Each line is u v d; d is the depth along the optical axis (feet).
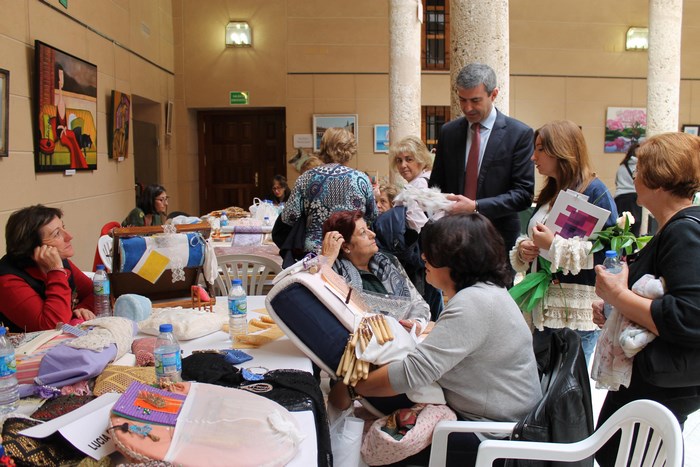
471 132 10.58
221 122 36.24
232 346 7.93
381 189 15.19
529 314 9.14
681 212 5.88
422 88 35.58
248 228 19.31
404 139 12.34
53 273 8.34
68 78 20.31
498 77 12.92
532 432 5.60
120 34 25.95
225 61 34.35
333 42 34.53
